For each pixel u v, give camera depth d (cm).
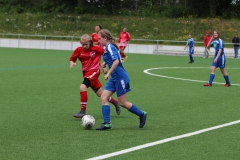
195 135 1541
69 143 1395
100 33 1588
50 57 5847
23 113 1911
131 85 3003
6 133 1528
